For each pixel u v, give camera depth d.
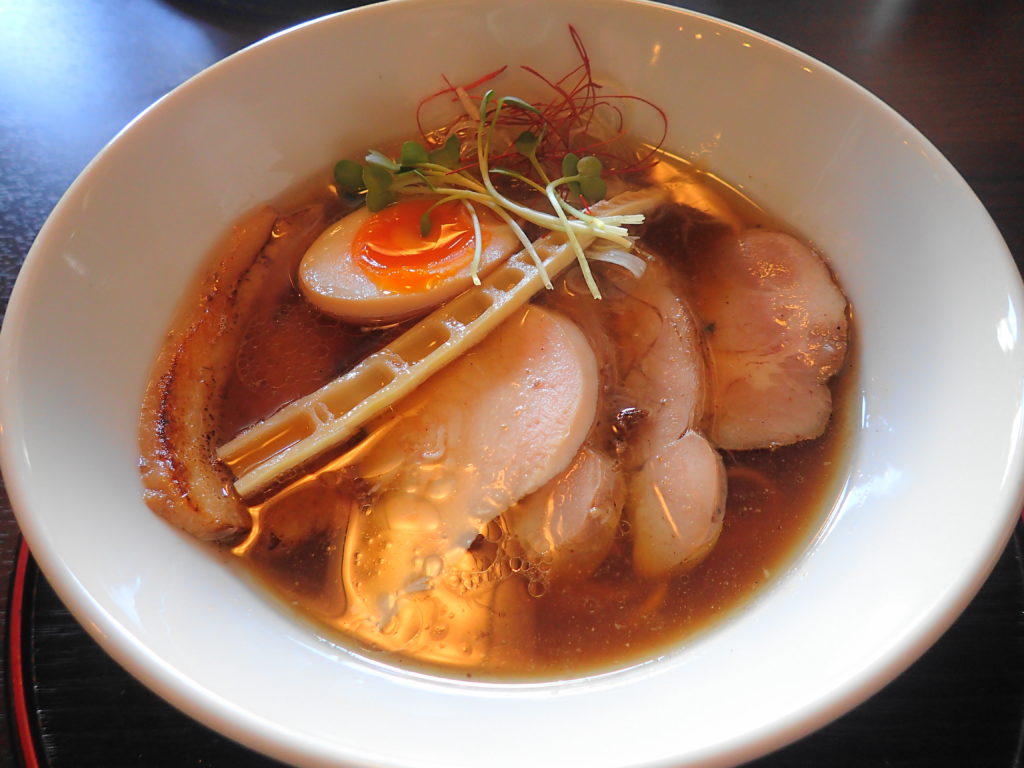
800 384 0.18
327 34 0.19
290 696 0.14
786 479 0.18
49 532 0.13
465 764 0.12
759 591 0.17
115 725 0.14
